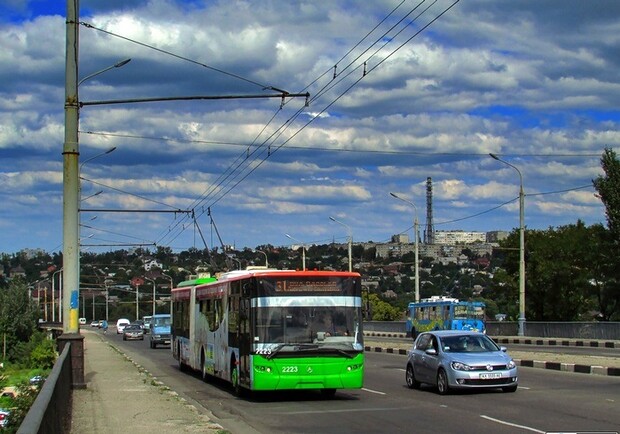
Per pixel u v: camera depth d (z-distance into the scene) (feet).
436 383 63.62
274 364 59.36
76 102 66.74
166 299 329.11
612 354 104.53
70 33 66.44
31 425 20.86
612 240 179.63
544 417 47.57
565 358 95.61
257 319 60.03
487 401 56.59
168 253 342.85
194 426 45.39
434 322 172.14
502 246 209.77
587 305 204.03
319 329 60.59
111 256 428.97
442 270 338.95
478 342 64.90
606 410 50.47
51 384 32.65
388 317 272.10
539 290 204.85
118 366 101.30
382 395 64.03
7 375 80.48
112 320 481.46
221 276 78.07
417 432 43.50
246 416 52.49
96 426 45.96
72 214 67.10
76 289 67.92
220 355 73.05
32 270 465.47
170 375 93.40
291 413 53.83
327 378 59.93
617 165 177.88
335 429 45.68
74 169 66.74
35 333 188.55
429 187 374.22
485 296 253.85
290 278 61.11
